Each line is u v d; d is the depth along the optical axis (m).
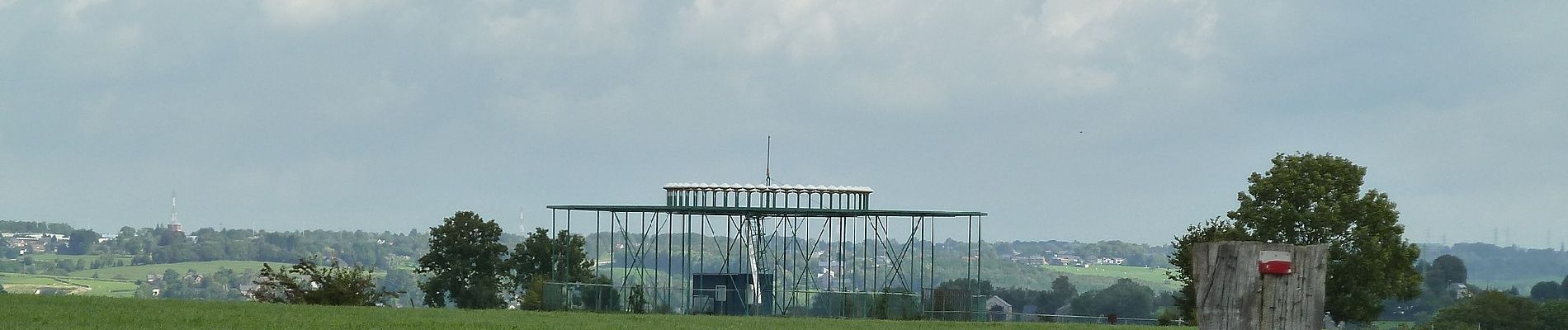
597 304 90.31
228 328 41.97
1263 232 91.31
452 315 57.84
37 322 41.56
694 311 90.25
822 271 168.88
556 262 128.50
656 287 90.19
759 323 65.94
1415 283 94.62
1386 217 91.88
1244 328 12.56
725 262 94.88
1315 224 90.44
